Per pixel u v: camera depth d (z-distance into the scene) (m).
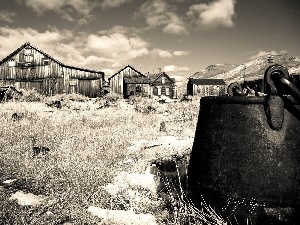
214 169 2.41
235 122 2.36
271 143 2.19
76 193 3.59
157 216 3.09
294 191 2.12
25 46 35.03
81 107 20.70
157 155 5.81
